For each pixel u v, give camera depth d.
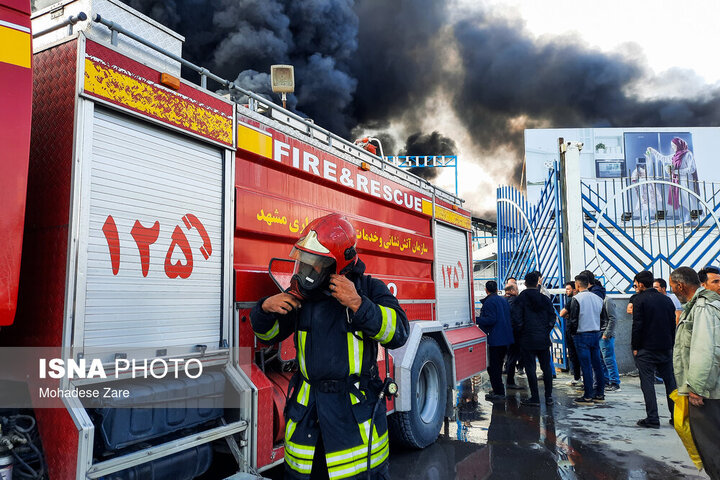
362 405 2.04
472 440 4.74
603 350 7.42
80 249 2.07
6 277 1.86
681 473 3.85
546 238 9.99
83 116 2.14
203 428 2.63
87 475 1.96
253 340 2.95
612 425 5.27
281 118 3.44
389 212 4.73
